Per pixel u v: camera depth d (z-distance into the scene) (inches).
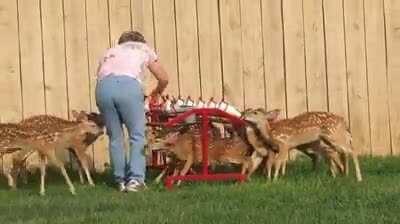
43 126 450.6
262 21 526.9
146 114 469.7
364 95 534.9
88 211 375.2
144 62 449.1
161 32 518.9
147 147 453.1
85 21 512.7
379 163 502.6
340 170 470.9
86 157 475.2
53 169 499.5
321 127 463.2
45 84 509.7
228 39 524.1
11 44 506.3
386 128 534.3
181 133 456.8
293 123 461.7
